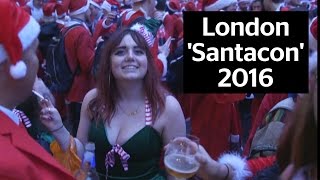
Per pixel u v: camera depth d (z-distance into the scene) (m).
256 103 4.83
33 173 1.53
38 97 2.60
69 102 5.04
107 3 7.29
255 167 2.05
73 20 5.26
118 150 2.47
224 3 4.20
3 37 1.56
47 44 5.09
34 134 2.76
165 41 4.93
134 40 2.52
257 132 2.21
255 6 6.16
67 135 2.49
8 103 1.66
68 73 4.94
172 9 7.88
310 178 1.21
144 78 2.54
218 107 3.91
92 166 2.63
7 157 1.49
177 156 2.02
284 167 1.31
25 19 1.65
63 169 1.65
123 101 2.55
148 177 2.50
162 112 2.50
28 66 1.67
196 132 3.97
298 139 1.20
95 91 2.66
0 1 1.58
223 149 4.01
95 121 2.59
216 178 2.06
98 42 5.19
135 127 2.49
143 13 5.21
